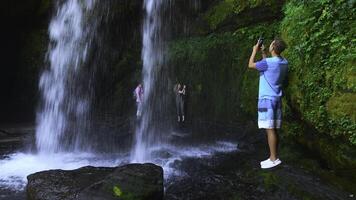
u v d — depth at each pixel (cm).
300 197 616
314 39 715
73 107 1678
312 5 772
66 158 1015
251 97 1171
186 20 1590
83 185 651
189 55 1497
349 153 617
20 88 1773
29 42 1744
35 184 662
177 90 1455
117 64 1697
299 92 722
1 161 973
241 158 917
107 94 1697
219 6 1452
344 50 646
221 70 1372
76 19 1670
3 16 1662
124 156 1028
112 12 1645
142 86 1592
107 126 1470
